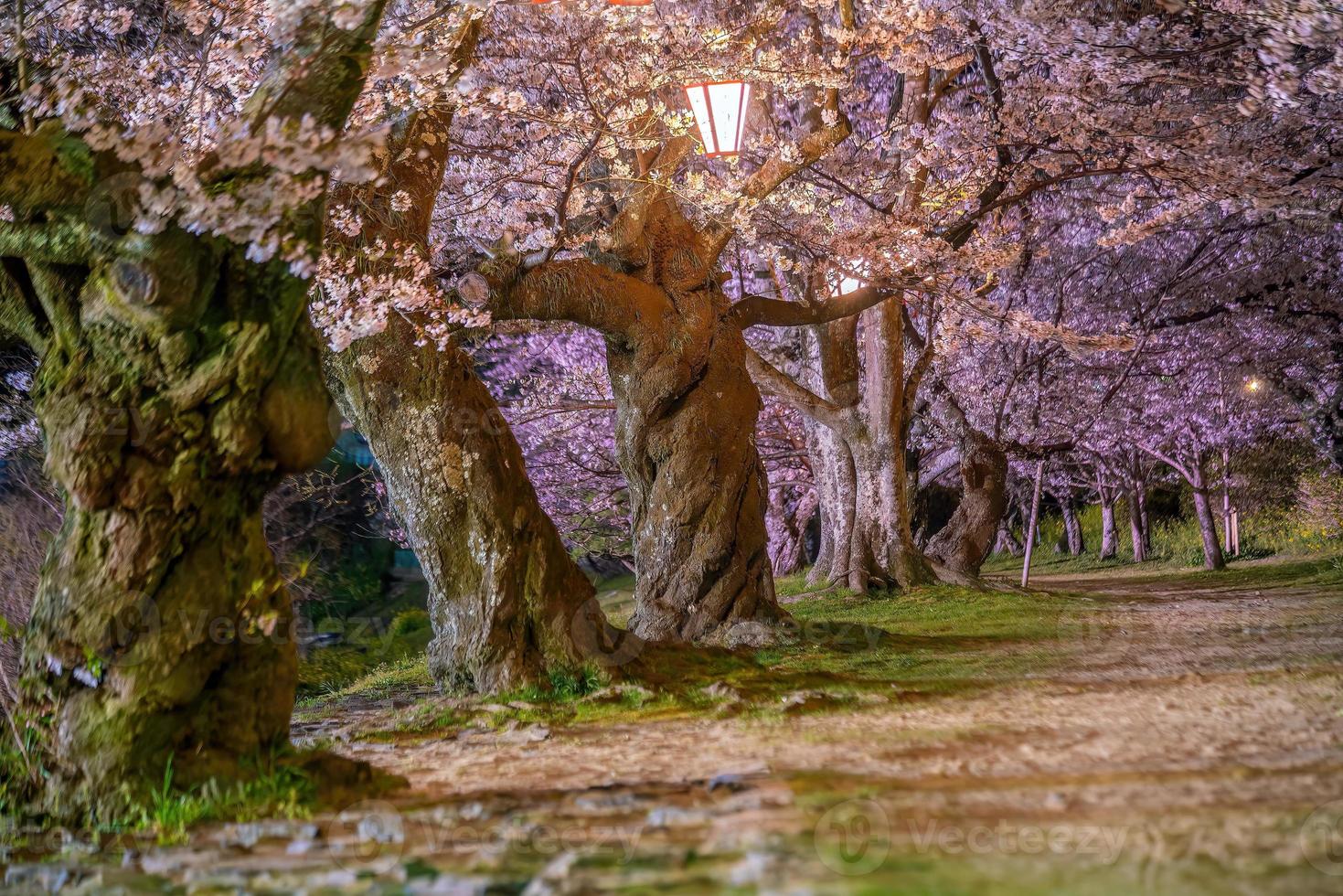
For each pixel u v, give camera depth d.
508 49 15.07
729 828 4.63
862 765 6.31
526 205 15.19
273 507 19.52
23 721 6.38
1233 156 18.22
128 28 11.70
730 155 11.51
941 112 20.84
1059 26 16.33
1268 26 13.21
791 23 21.17
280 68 6.77
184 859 5.06
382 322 10.54
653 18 13.78
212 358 6.38
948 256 18.20
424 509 11.38
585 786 6.36
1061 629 15.82
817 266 17.42
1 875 5.16
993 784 5.45
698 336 14.80
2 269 6.70
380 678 15.82
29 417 15.71
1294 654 11.09
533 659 11.09
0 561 13.23
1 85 7.18
